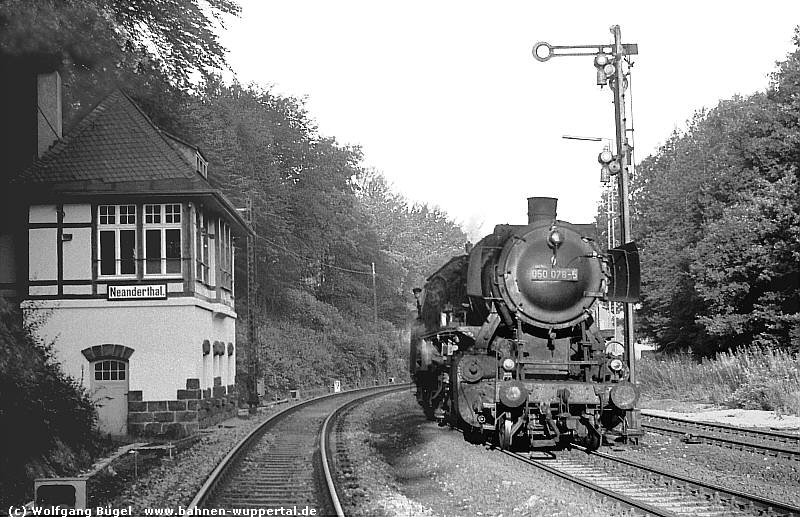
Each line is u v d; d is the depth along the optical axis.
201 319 24.88
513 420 15.89
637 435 15.98
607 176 19.28
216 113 47.72
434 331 21.19
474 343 17.05
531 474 13.66
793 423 22.17
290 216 55.38
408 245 86.88
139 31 31.72
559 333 16.62
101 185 23.72
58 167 24.09
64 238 23.88
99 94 30.53
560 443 17.27
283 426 24.97
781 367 27.31
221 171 43.69
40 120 25.38
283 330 48.75
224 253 30.48
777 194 34.25
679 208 44.69
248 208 36.25
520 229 16.88
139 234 23.98
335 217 61.62
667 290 42.28
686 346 44.09
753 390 26.58
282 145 57.47
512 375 16.00
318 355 49.56
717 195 41.31
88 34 26.55
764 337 36.03
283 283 53.53
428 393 24.25
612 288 16.80
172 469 16.02
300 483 13.68
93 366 23.77
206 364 26.17
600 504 11.25
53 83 25.53
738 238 36.12
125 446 20.83
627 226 19.00
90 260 23.88
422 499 12.56
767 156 38.22
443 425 21.80
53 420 17.11
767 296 35.78
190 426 23.55
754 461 15.05
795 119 35.34
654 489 12.33
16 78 25.28
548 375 16.28
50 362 22.88
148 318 23.84
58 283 23.81
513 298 16.23
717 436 18.97
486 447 16.83
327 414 29.91
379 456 17.38
